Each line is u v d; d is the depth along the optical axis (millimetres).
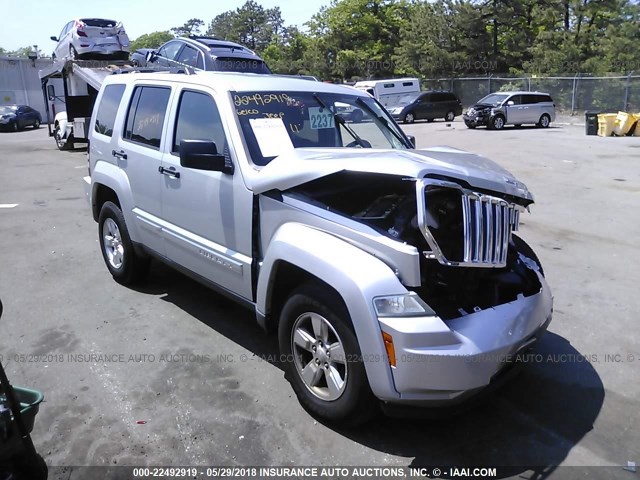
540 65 38281
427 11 44094
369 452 3139
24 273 6004
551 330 4738
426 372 2848
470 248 3115
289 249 3322
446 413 3035
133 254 5355
